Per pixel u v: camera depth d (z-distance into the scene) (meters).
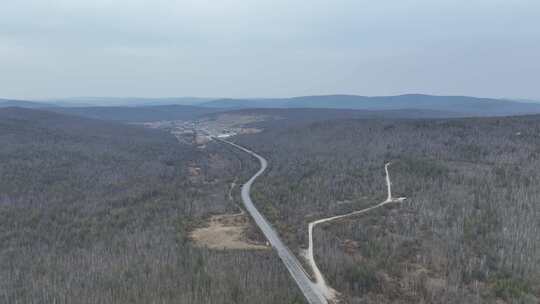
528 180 143.00
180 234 108.25
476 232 102.44
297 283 79.25
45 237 120.75
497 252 91.06
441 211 118.38
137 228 120.44
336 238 103.06
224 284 75.06
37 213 143.38
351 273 81.00
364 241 100.75
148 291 73.31
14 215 142.00
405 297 74.31
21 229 128.75
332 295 74.94
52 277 85.12
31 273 89.62
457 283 78.75
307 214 126.25
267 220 122.56
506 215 111.81
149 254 92.69
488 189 136.50
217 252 94.38
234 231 111.81
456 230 102.88
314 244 99.81
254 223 119.38
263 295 70.69
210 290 72.94
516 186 137.38
